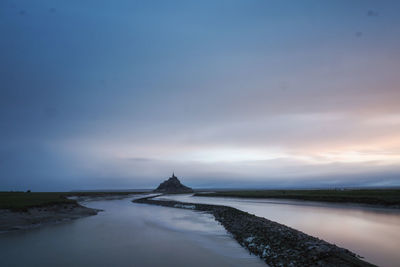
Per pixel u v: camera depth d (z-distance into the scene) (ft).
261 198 290.97
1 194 216.54
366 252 55.83
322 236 72.43
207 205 192.24
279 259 54.60
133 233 90.99
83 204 252.21
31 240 78.69
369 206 160.04
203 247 70.03
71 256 61.11
